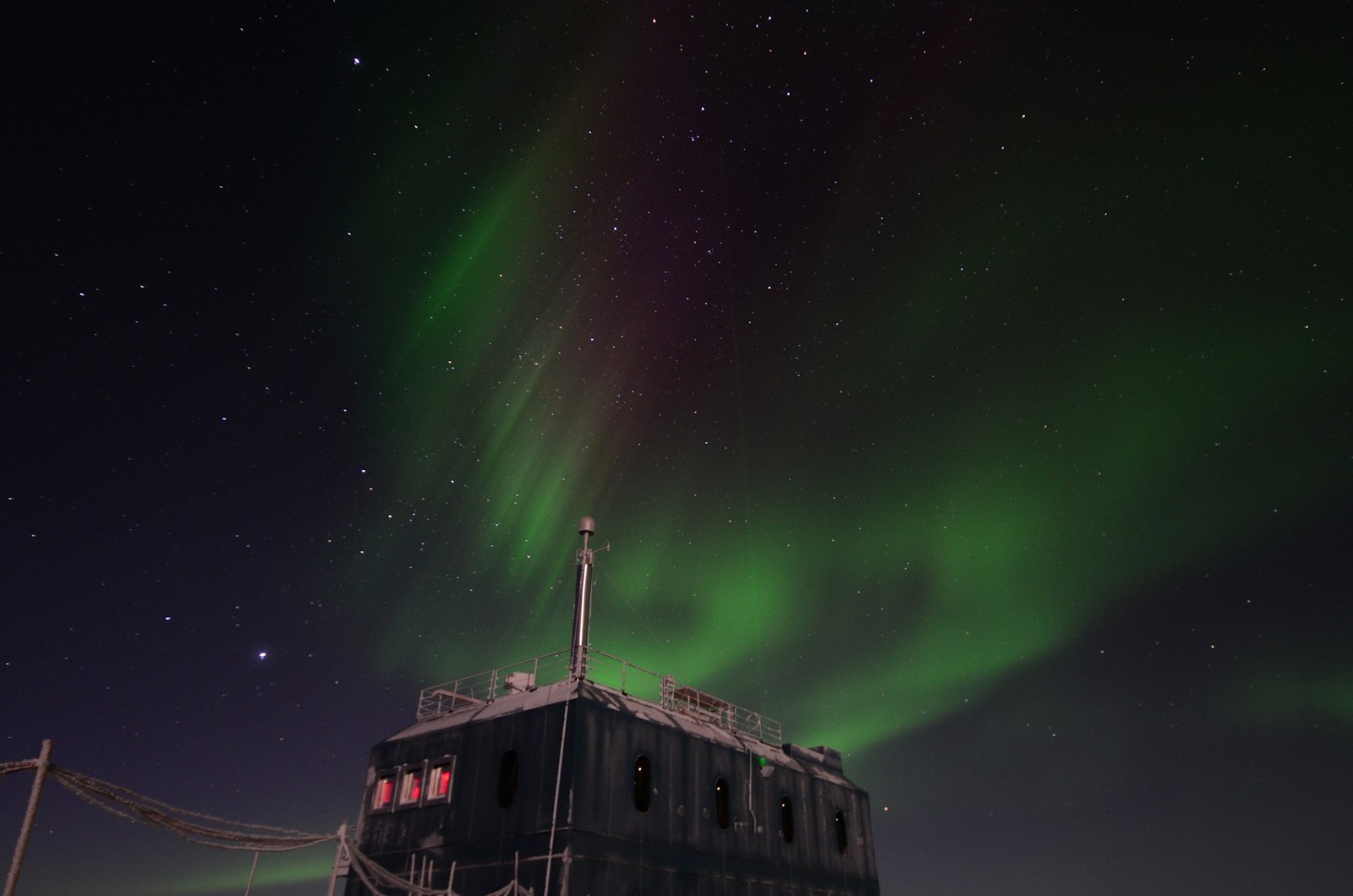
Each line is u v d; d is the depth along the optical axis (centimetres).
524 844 1850
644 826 1984
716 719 2595
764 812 2414
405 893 2005
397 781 2227
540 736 1970
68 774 966
